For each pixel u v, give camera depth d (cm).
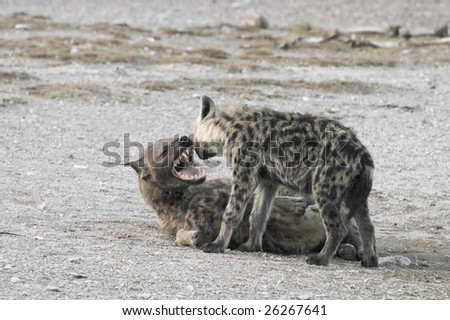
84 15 10369
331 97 6006
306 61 7381
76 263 2634
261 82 6303
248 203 3022
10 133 4662
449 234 3359
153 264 2670
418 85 6469
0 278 2447
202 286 2475
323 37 8450
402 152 4641
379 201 3762
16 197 3491
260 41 8562
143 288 2434
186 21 10194
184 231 2948
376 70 7088
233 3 12131
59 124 4941
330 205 2750
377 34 8806
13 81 5984
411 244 3209
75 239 2936
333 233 2761
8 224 3086
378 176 4169
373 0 12644
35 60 6906
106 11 10906
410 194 3884
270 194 2919
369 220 2800
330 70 7025
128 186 3819
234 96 5878
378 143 4822
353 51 8044
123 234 3061
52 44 7588
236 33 9050
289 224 2942
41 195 3553
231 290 2455
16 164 4072
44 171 3978
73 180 3856
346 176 2717
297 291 2478
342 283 2586
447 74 6944
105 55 7106
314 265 2777
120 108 5428
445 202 3784
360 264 2850
